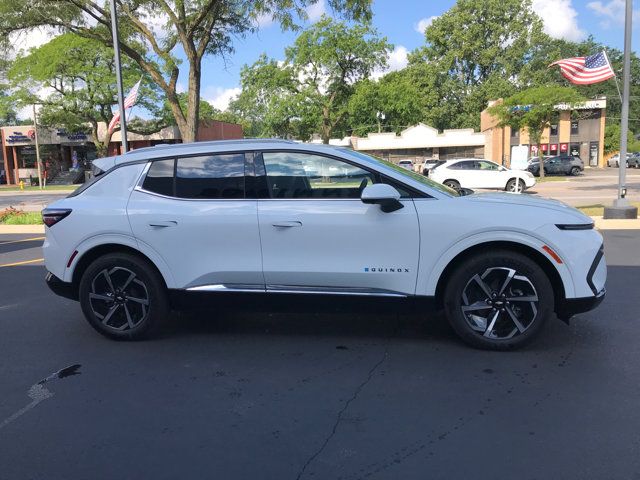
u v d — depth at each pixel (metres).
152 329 4.87
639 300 5.96
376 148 55.22
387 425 3.32
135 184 4.81
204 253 4.61
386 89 49.25
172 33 17.83
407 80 61.53
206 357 4.54
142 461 2.98
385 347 4.66
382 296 4.42
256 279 4.57
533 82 59.22
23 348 4.87
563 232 4.20
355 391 3.81
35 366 4.43
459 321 4.43
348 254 4.41
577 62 14.08
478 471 2.81
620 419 3.32
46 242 4.98
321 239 4.41
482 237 4.23
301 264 4.47
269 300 4.59
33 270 8.73
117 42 14.88
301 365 4.32
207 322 5.48
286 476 2.81
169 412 3.56
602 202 17.84
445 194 4.43
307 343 4.82
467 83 65.31
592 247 4.24
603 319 5.30
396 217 4.32
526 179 22.72
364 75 45.41
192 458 3.00
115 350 4.75
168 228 4.63
